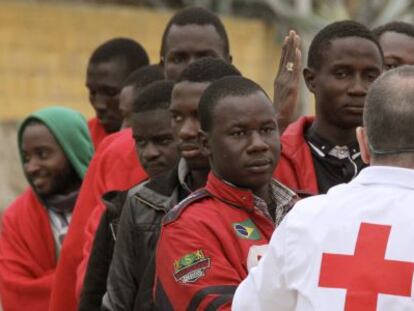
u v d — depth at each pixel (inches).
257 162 308.7
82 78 940.6
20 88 920.3
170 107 346.0
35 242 455.2
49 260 455.5
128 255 332.8
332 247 261.4
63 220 461.4
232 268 299.3
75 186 466.3
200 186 336.8
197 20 414.0
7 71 916.0
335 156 355.3
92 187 405.4
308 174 352.8
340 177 354.3
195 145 333.7
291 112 360.5
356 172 354.0
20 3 924.0
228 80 314.3
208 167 335.0
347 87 348.8
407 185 263.7
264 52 1027.3
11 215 464.1
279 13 1035.9
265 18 1054.4
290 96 360.2
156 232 329.4
